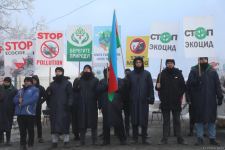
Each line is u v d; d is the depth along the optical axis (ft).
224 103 48.65
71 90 43.16
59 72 43.14
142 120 42.09
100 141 47.47
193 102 41.88
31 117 43.06
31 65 52.75
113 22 45.09
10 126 47.80
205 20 43.21
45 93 44.45
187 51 43.37
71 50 54.39
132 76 42.63
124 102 46.29
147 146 41.63
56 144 42.96
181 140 42.47
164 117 42.45
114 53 43.57
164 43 44.78
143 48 58.44
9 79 48.29
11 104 47.80
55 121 42.55
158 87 42.34
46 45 51.65
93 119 43.27
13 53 53.01
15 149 44.57
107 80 42.88
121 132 43.24
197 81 41.24
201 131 41.91
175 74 42.01
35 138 52.75
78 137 48.75
